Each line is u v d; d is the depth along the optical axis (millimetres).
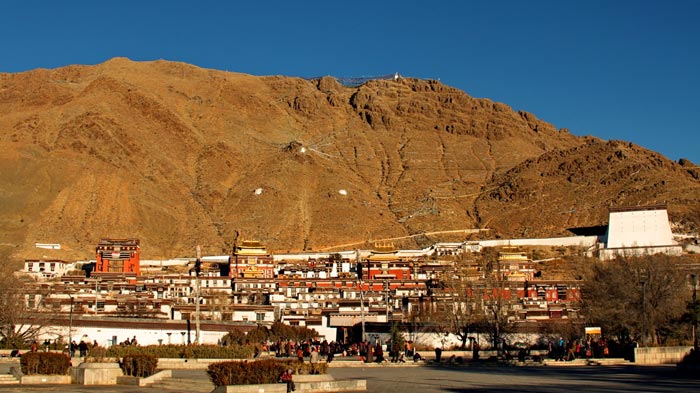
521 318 147875
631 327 115562
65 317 120688
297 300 188375
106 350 89250
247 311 158250
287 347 100312
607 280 121812
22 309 116125
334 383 63969
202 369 84188
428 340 127562
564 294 193250
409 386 67000
